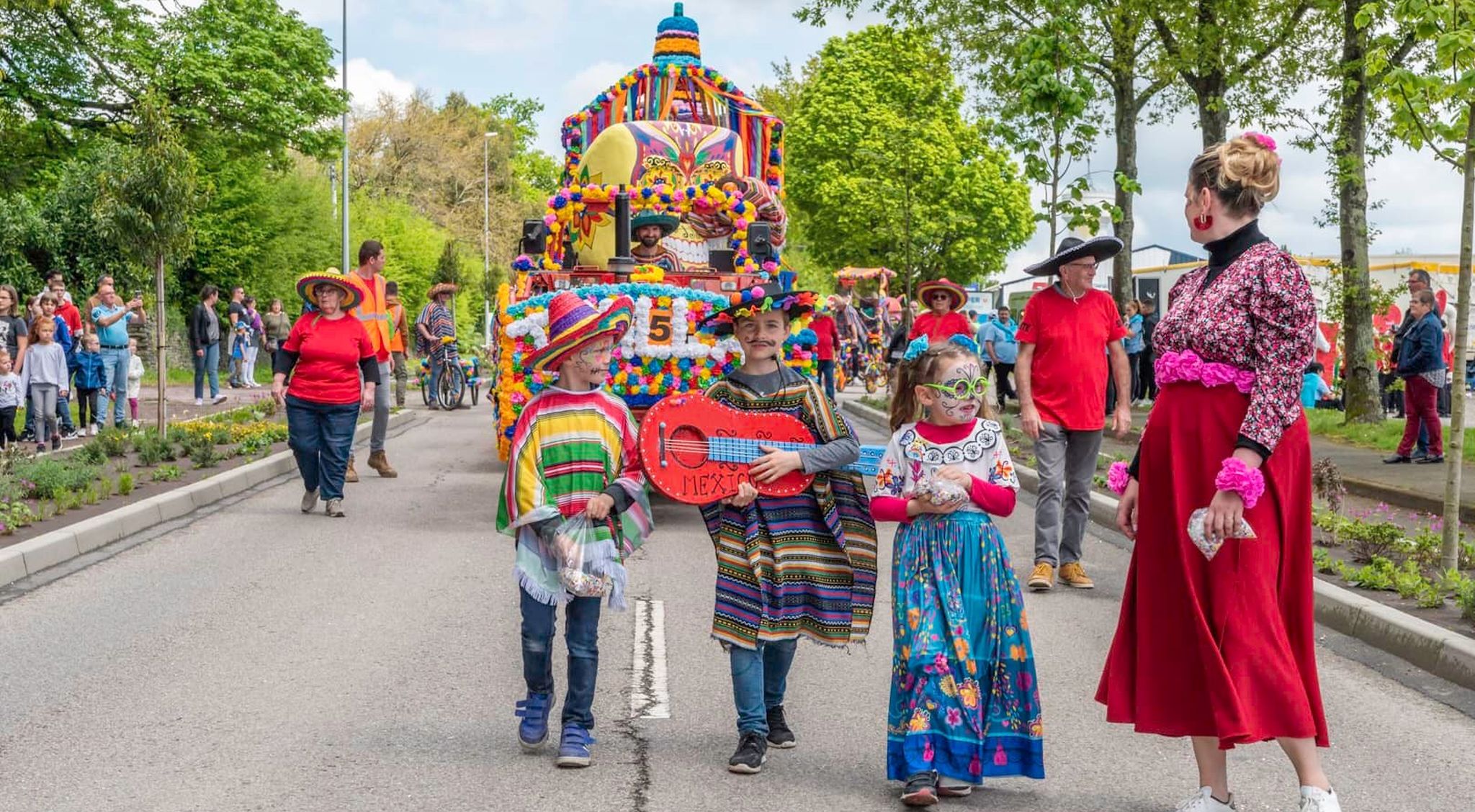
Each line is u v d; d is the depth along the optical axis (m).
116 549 9.86
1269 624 4.32
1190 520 4.37
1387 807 4.84
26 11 30.12
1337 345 25.06
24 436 16.97
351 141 72.88
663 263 12.93
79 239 32.03
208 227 38.78
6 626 7.39
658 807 4.79
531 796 4.88
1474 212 8.36
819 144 52.09
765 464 5.06
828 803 4.84
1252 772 5.20
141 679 6.35
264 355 40.47
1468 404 25.03
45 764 5.15
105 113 34.44
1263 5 18.05
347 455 11.60
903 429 5.02
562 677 6.50
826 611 5.20
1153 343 4.60
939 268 52.66
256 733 5.56
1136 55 18.97
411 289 57.06
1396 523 11.26
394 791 4.91
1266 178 4.45
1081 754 5.43
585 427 5.29
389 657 6.79
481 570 9.12
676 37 14.74
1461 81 8.12
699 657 6.90
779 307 5.25
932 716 4.75
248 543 10.11
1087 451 8.79
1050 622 7.79
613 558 5.23
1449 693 6.38
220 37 36.03
